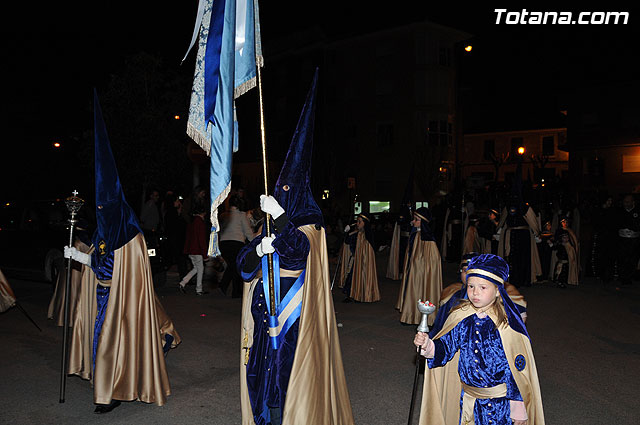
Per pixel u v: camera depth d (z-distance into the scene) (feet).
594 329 27.63
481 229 44.34
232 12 12.62
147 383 17.12
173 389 18.98
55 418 16.47
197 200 37.17
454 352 11.59
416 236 28.84
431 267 28.40
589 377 20.36
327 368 13.06
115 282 17.10
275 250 12.55
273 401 12.80
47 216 43.27
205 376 20.31
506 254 41.70
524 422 11.17
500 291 11.22
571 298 36.45
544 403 17.89
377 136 127.24
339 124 131.85
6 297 25.88
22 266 42.57
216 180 12.30
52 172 86.28
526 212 41.32
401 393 18.67
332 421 13.11
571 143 119.55
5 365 21.68
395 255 45.29
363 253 34.73
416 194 123.13
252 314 13.61
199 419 16.43
